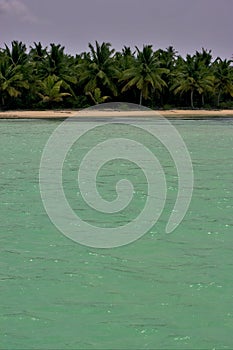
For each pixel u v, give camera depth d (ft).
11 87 416.67
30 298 57.93
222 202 111.55
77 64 481.46
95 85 444.14
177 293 59.52
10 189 125.39
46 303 56.70
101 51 444.14
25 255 73.36
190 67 458.50
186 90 462.60
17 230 86.89
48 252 74.95
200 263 70.33
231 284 62.28
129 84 439.22
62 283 62.54
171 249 76.84
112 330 50.55
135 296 58.65
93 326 51.34
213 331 50.39
